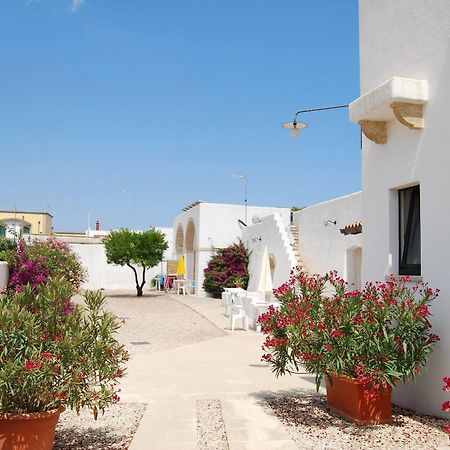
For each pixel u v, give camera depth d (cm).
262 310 1662
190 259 3588
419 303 609
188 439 571
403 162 691
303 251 2302
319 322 602
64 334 482
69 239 3894
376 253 741
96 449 536
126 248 2916
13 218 5350
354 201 1853
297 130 1225
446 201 615
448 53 623
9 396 434
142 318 1984
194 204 3331
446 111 621
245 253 2970
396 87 644
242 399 761
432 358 629
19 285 1385
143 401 752
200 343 1402
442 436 562
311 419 641
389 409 614
